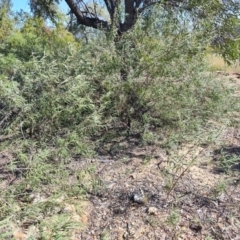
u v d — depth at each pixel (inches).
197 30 129.4
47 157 101.2
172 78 126.2
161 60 120.0
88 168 98.7
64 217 75.1
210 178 99.6
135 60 128.6
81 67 124.0
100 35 151.0
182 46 120.5
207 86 140.0
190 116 130.6
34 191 90.7
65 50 150.5
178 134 117.4
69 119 114.0
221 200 89.4
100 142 123.0
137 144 125.5
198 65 129.7
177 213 82.0
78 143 102.9
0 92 101.5
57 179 93.4
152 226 81.2
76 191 91.7
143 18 148.6
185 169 97.9
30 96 112.0
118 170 107.5
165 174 98.3
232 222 81.2
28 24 250.2
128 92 126.7
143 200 89.7
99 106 126.2
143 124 131.1
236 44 148.3
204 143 116.6
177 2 158.4
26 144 102.7
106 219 84.6
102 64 126.3
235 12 147.7
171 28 126.5
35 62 114.0
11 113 111.7
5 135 109.6
